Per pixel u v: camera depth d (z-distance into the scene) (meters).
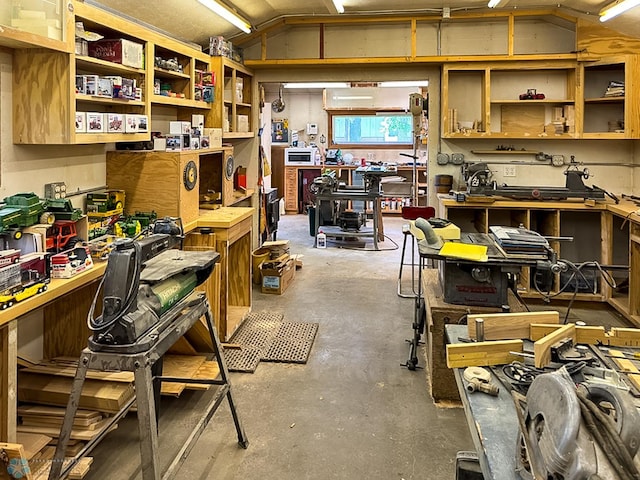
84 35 2.75
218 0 4.03
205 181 4.77
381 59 5.33
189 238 3.60
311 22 5.53
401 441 2.54
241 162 6.04
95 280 2.42
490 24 5.42
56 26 2.51
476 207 4.87
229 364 3.35
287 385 3.14
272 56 5.76
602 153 5.38
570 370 1.44
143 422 1.76
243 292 4.28
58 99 2.61
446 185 5.52
